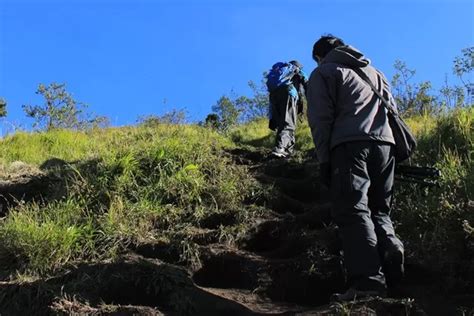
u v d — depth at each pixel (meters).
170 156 6.04
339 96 3.83
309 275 4.16
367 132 3.69
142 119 10.20
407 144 3.89
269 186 5.84
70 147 8.45
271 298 4.11
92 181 5.51
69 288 3.96
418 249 4.12
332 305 3.45
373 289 3.45
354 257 3.51
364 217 3.56
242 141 9.27
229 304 3.82
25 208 5.27
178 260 4.47
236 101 16.30
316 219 5.11
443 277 3.85
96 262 4.23
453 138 5.69
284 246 4.66
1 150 8.15
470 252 3.96
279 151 7.24
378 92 3.90
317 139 3.77
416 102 9.17
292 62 8.02
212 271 4.43
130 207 5.14
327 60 4.04
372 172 3.75
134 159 5.89
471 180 4.54
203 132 8.81
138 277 4.04
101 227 4.78
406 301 3.36
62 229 4.65
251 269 4.30
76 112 12.97
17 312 3.90
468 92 7.22
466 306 3.55
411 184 4.91
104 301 3.93
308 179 6.27
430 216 4.38
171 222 5.07
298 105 8.02
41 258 4.34
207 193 5.51
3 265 4.42
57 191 5.62
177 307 3.81
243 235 4.83
